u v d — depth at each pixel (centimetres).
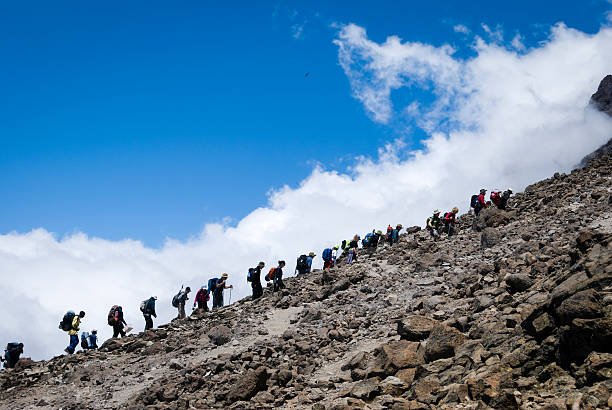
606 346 1055
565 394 1015
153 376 2164
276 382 1730
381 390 1390
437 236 3797
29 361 2798
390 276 2906
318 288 3023
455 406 1120
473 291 2083
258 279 3238
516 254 2489
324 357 1931
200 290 3231
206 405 1681
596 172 3903
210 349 2333
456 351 1461
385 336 1977
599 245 1455
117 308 2988
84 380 2295
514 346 1295
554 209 3178
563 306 1140
